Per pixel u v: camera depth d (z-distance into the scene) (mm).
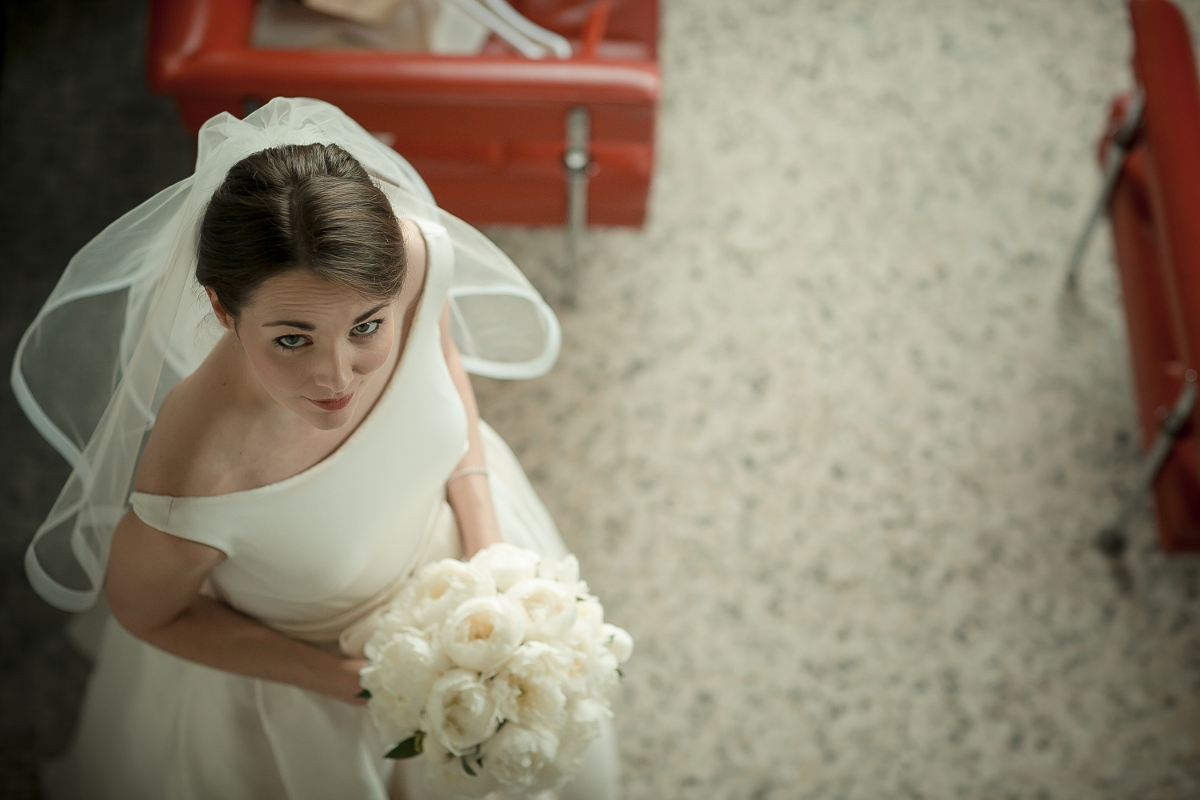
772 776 2117
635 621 2254
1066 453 2455
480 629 1057
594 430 2455
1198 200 1838
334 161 938
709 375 2525
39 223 2588
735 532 2355
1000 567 2330
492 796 1388
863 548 2346
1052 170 2791
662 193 2738
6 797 1966
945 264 2666
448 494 1479
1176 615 2287
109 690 1597
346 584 1312
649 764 2115
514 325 1519
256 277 885
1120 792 2119
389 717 1081
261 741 1427
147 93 2771
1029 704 2193
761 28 2986
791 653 2232
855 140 2826
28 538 2238
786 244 2686
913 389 2521
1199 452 1854
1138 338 2180
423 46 2244
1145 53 2020
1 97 2754
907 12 3018
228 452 1087
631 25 2369
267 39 2197
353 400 1060
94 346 1190
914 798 2107
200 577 1190
